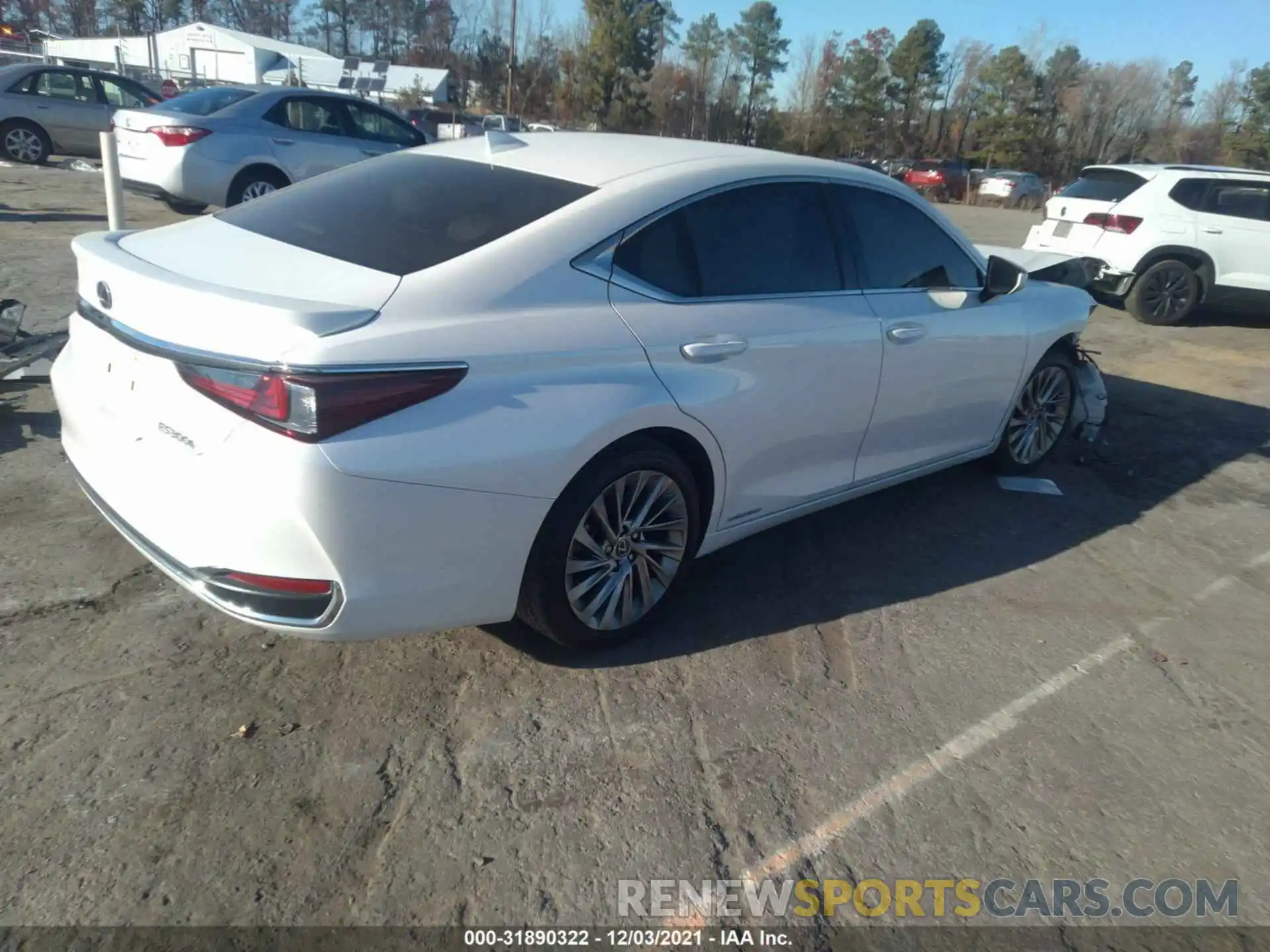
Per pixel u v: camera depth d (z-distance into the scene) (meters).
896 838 2.62
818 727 3.04
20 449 4.52
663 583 3.43
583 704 3.05
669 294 3.22
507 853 2.46
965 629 3.71
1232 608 4.06
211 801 2.53
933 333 4.17
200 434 2.54
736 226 3.49
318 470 2.41
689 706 3.09
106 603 3.36
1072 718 3.20
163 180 10.05
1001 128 58.53
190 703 2.90
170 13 78.69
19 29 59.88
